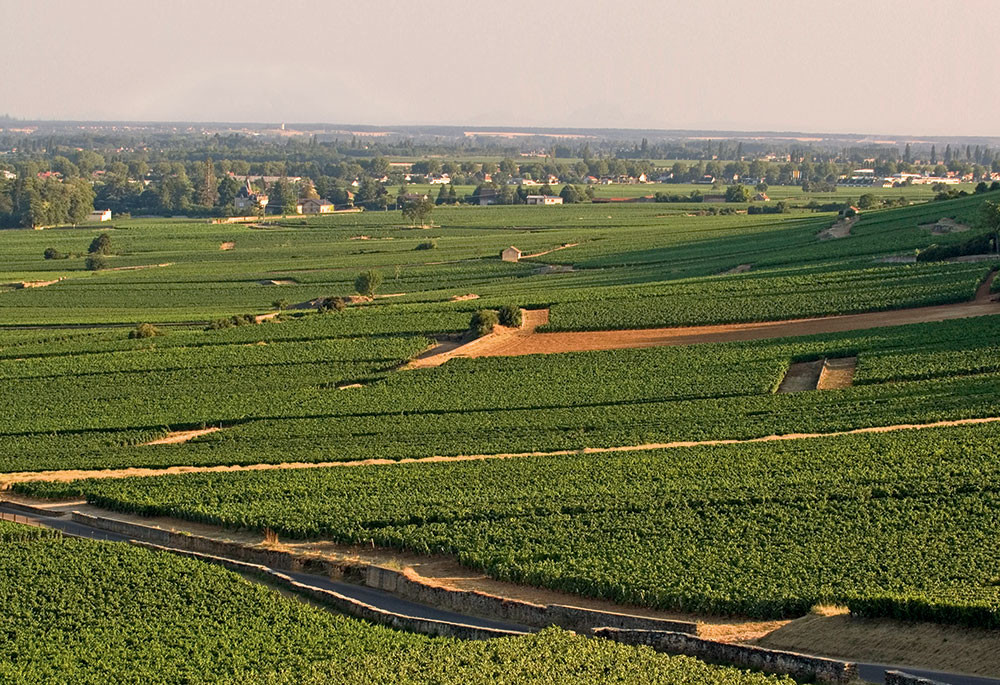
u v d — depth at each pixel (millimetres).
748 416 97812
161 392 119438
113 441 103125
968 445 81625
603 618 56312
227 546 72062
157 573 65750
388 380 118812
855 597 53812
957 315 127438
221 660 53781
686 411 100750
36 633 58094
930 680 45062
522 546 67938
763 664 49250
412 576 64125
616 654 50094
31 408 115375
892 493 72812
